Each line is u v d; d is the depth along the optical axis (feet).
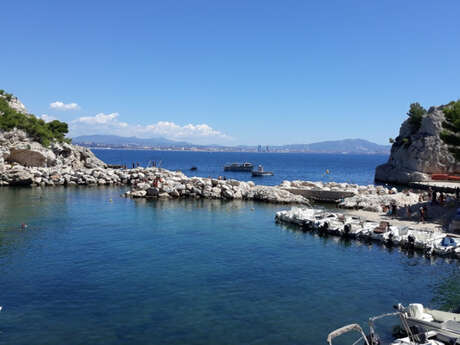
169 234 118.62
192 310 63.77
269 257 96.22
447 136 156.46
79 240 108.27
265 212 164.55
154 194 202.59
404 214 148.25
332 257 97.30
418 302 69.21
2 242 103.96
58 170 272.72
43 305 64.44
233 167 497.87
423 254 100.94
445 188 208.85
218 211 164.55
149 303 66.18
